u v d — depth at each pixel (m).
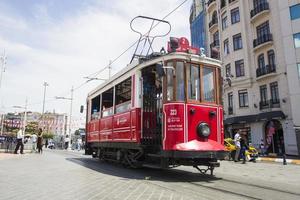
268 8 28.48
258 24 29.77
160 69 9.08
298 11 25.56
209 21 37.53
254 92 29.70
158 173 10.55
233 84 31.56
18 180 8.18
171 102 9.12
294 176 10.56
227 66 33.09
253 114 29.33
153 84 10.20
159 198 6.01
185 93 9.23
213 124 9.48
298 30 25.39
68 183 7.78
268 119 26.77
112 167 12.42
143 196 6.20
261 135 28.19
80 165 12.94
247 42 30.80
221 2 34.78
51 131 90.44
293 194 7.01
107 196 6.16
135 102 10.68
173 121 8.97
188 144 8.78
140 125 10.37
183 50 9.61
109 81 13.69
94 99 15.99
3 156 16.56
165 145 8.98
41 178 8.59
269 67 27.92
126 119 11.31
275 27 27.77
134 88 10.88
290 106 25.72
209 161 9.38
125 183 7.97
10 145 22.50
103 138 13.73
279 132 27.09
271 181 9.24
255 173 11.42
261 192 7.17
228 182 8.67
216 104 9.74
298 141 24.38
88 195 6.25
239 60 31.52
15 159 14.95
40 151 22.95
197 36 40.41
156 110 9.83
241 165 15.27
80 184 7.66
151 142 9.96
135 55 11.91
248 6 31.12
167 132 9.02
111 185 7.60
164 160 9.26
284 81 26.50
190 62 9.55
